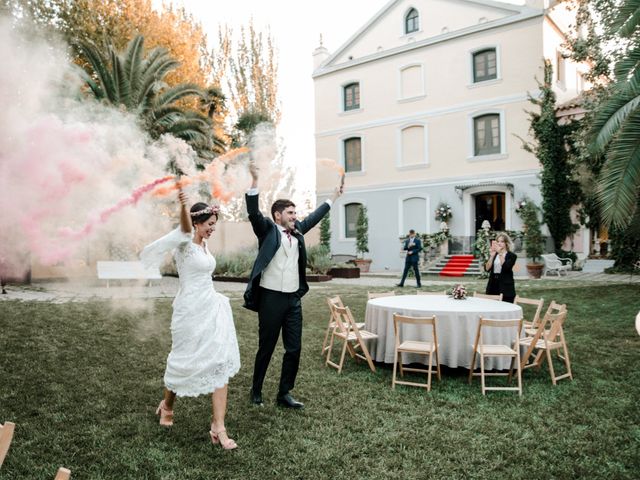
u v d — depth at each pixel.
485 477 3.21
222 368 3.58
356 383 5.27
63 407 4.27
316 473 3.21
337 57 25.45
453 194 21.72
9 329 7.06
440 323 5.59
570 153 18.42
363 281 17.50
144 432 3.79
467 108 21.31
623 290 12.16
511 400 4.75
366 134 24.38
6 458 3.26
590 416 4.30
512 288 7.19
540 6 19.38
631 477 3.23
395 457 3.47
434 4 22.23
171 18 18.70
